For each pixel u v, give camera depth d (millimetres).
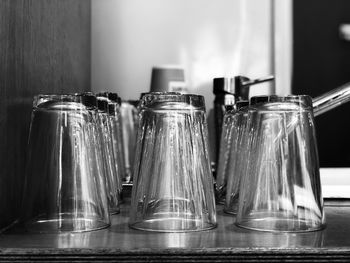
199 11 1362
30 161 670
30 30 734
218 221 737
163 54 1358
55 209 664
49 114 680
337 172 1064
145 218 688
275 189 703
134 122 1254
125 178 1062
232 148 864
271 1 1356
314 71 1339
